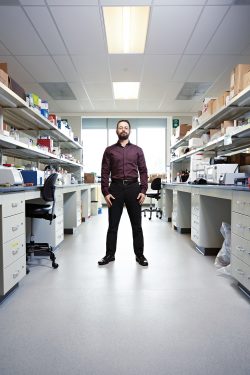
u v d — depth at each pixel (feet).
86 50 12.21
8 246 5.38
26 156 12.93
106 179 8.04
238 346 3.82
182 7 9.17
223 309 4.98
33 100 9.91
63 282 6.35
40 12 9.37
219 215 8.82
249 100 8.05
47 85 16.71
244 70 7.73
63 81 15.99
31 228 8.45
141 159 8.11
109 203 7.96
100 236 12.05
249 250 5.22
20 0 8.70
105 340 3.96
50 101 19.95
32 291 5.81
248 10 9.32
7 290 5.31
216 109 10.15
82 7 9.16
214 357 3.57
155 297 5.50
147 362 3.47
